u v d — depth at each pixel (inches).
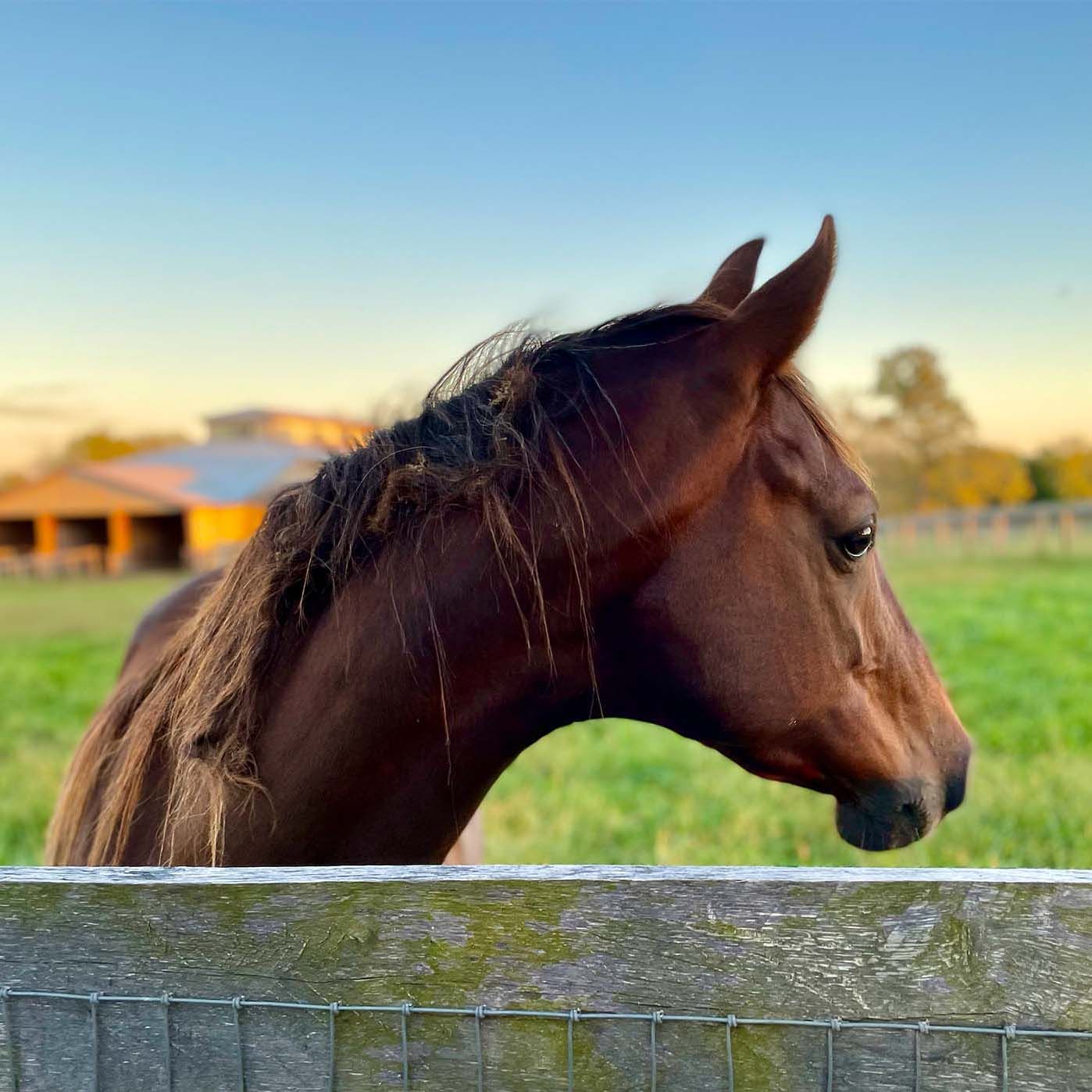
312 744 55.7
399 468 56.1
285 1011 38.2
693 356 56.5
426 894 37.6
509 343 61.4
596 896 37.0
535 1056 37.3
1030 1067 35.3
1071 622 457.7
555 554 53.9
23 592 943.7
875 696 61.5
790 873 36.8
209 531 1375.5
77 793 72.2
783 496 55.5
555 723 58.4
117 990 38.8
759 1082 36.5
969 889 35.5
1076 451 1679.4
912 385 1587.1
